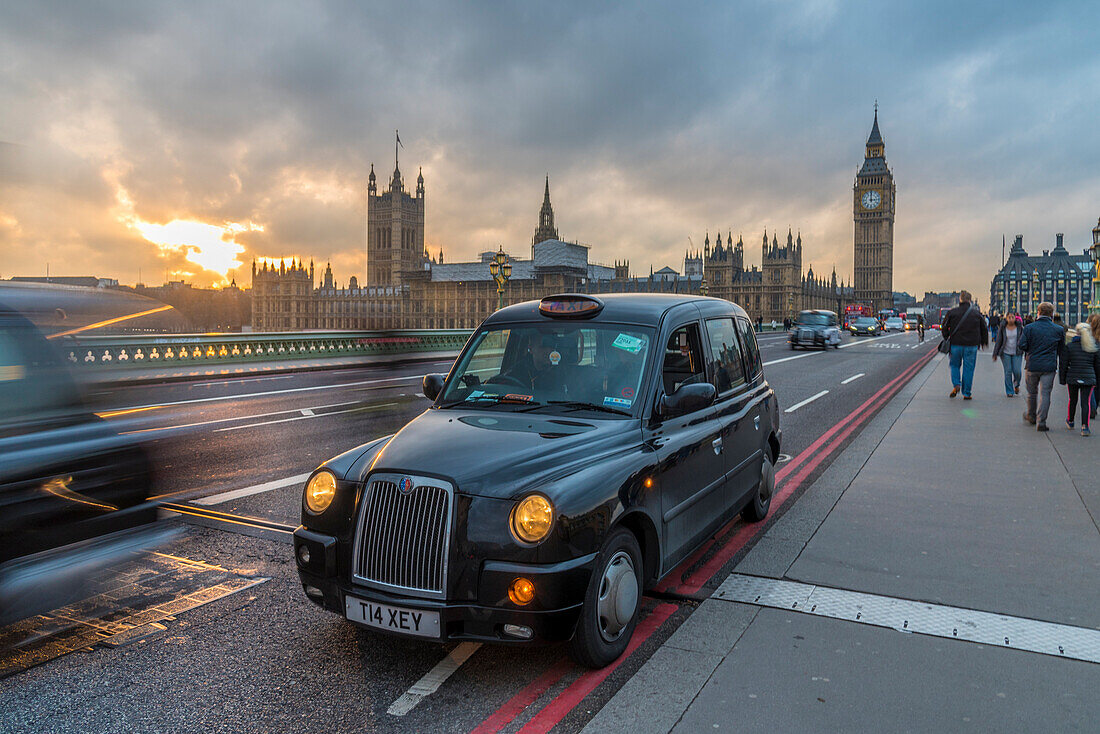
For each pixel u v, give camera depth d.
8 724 3.18
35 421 3.48
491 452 3.69
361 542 3.58
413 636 3.42
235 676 3.62
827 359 29.94
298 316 181.75
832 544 5.54
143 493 3.89
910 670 3.61
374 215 186.62
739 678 3.54
